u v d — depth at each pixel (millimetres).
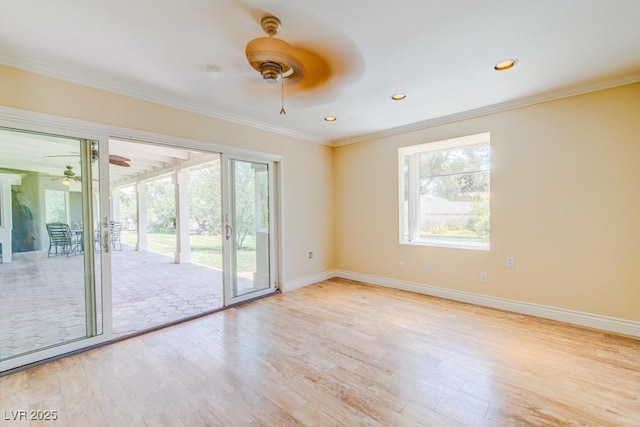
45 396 1874
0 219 2289
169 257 7301
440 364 2219
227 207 3551
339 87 2734
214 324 3027
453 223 3973
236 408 1753
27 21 1754
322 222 4828
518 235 3219
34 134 2330
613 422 1606
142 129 2826
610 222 2717
